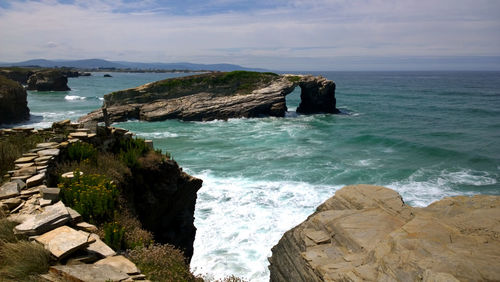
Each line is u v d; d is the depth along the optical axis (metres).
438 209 7.50
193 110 50.12
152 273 5.72
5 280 4.30
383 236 6.81
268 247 13.88
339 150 30.03
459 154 28.09
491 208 7.06
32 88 99.12
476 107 64.69
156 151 12.89
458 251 5.60
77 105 62.56
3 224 5.30
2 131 11.19
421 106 67.81
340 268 6.02
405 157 27.67
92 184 8.08
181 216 13.16
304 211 16.91
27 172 7.70
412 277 5.12
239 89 55.03
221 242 14.27
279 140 34.62
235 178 21.83
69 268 4.53
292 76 56.84
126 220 7.86
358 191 9.06
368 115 55.62
